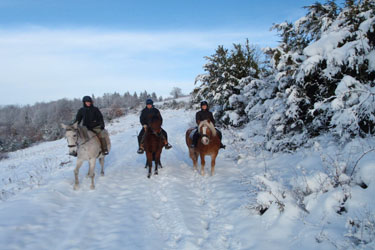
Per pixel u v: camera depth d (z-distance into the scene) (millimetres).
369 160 4109
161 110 48969
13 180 9117
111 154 12023
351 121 5504
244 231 4031
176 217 4730
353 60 5344
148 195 6082
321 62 6078
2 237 3840
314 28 7609
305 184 4426
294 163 6457
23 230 4168
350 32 5898
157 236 4137
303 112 7586
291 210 4074
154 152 7832
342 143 5676
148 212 5086
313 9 7516
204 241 3961
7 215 4621
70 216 4902
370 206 3357
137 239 4008
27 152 22828
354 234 2996
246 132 10406
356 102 5387
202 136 6789
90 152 6426
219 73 14070
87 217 4773
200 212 5078
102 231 4320
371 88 5328
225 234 4113
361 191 3674
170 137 16703
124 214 4973
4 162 16391
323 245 3178
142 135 8211
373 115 5273
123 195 6152
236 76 13641
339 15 6371
